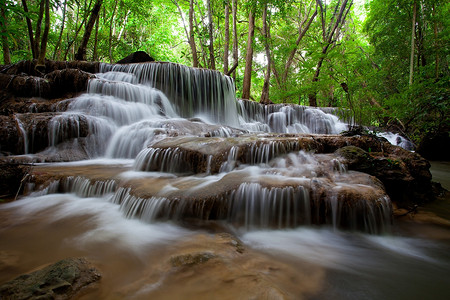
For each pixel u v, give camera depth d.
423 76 8.88
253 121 12.24
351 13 19.08
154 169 4.61
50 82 7.79
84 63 9.55
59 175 4.10
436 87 7.25
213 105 10.90
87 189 3.86
